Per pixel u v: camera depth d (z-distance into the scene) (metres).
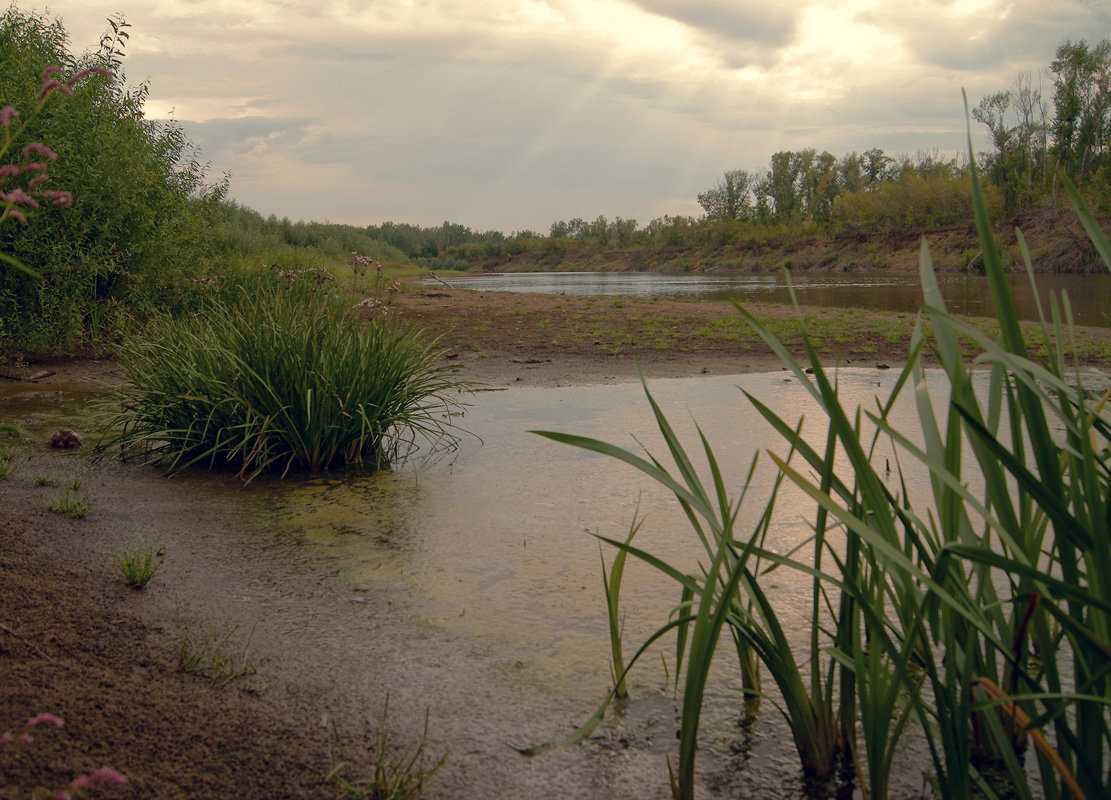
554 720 2.12
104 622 2.58
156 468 4.70
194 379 4.93
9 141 1.84
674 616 2.75
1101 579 1.30
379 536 3.57
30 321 8.00
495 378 7.94
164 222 9.46
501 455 5.03
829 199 81.44
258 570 3.16
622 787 1.84
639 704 2.20
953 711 1.60
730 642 2.61
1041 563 2.84
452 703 2.20
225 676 2.28
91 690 2.07
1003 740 1.56
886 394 6.81
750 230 80.44
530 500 4.09
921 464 4.58
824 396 1.56
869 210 63.22
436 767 1.89
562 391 7.23
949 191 56.47
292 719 2.08
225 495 4.18
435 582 3.05
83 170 8.20
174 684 2.20
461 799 1.78
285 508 3.97
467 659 2.45
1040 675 1.75
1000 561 1.34
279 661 2.41
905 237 58.88
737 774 1.90
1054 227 42.19
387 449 5.25
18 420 5.84
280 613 2.77
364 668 2.38
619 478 4.47
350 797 1.75
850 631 1.85
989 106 53.12
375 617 2.74
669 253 88.69
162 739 1.90
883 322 12.96
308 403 4.57
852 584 1.64
